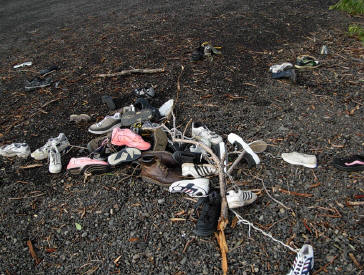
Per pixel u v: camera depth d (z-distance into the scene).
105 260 2.19
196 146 2.82
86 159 2.83
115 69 4.66
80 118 3.60
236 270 2.03
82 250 2.29
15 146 3.20
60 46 5.75
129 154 2.78
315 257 2.04
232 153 2.91
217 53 4.60
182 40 5.25
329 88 3.68
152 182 2.70
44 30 6.68
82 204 2.63
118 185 2.75
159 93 3.96
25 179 2.96
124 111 3.53
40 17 7.62
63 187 2.82
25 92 4.44
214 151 2.86
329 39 4.77
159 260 2.14
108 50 5.29
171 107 3.44
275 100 3.58
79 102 4.02
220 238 2.18
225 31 5.39
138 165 2.87
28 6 8.78
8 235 2.47
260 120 3.30
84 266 2.18
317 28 5.16
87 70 4.75
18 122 3.81
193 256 2.14
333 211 2.31
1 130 3.71
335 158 2.69
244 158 2.78
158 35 5.57
